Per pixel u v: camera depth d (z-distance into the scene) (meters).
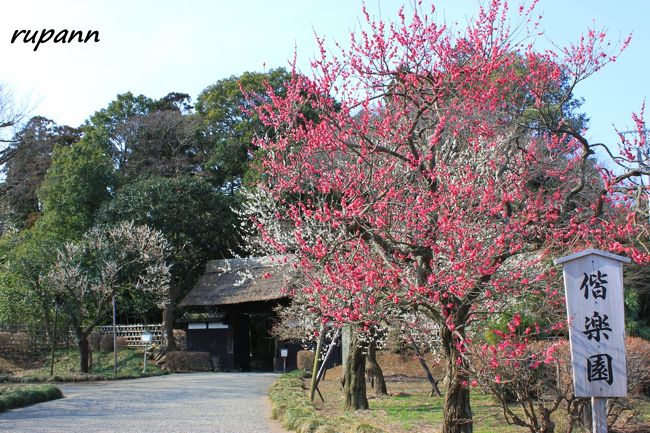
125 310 29.23
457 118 10.06
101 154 33.97
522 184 9.29
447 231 7.91
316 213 9.29
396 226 8.80
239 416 11.64
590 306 6.58
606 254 6.58
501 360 7.41
